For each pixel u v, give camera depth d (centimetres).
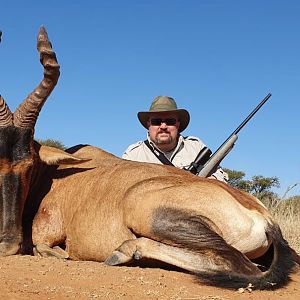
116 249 200
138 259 195
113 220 209
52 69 221
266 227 197
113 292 162
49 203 226
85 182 224
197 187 198
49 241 222
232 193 201
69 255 221
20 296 152
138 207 200
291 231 346
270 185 589
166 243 194
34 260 198
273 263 186
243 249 196
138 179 214
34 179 228
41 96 220
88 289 164
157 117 293
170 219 193
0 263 190
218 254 186
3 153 212
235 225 194
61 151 228
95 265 195
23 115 218
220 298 163
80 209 219
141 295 161
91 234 213
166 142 293
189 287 173
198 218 192
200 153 278
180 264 189
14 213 213
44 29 227
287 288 182
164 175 215
